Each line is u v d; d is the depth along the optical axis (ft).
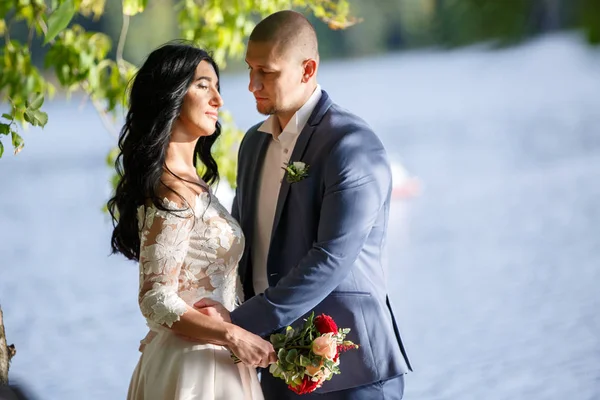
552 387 24.63
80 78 19.24
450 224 47.96
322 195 12.80
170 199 11.71
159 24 125.70
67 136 105.19
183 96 11.96
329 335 11.58
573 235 43.14
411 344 29.66
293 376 11.59
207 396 11.82
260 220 13.76
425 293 35.68
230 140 20.16
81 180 70.79
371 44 184.34
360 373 12.99
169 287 11.61
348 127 12.82
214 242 12.04
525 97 107.45
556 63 137.49
